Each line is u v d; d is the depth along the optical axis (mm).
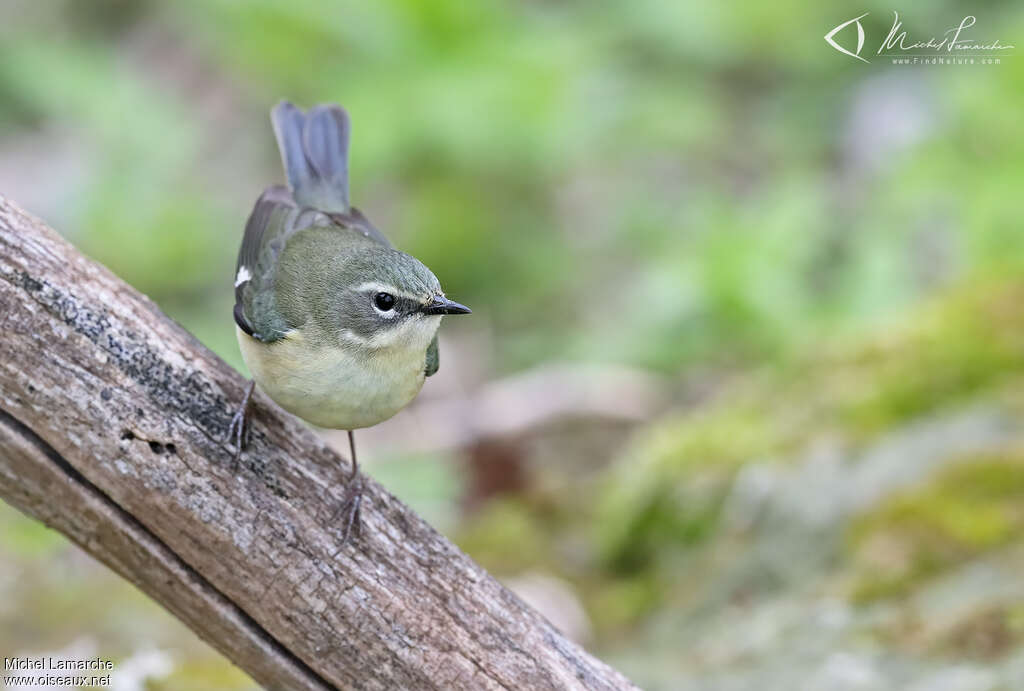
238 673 9273
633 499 11555
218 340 14047
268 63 15484
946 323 12227
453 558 6562
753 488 10930
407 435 13664
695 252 14367
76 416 6137
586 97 15797
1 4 18375
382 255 7043
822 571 9922
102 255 15266
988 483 9922
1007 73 14211
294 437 6566
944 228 14273
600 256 16031
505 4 16266
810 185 15164
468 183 15484
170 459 6230
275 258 7238
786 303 13656
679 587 10727
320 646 6426
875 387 11609
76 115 16391
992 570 9078
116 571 6504
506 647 6488
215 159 17109
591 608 10906
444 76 14680
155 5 18500
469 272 15508
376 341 6820
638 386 14070
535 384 14148
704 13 16391
